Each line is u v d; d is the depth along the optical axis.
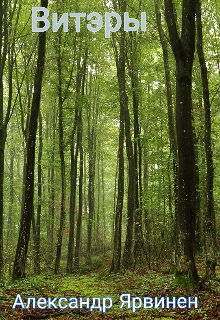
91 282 13.62
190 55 9.57
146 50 21.28
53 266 23.52
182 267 9.16
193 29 9.63
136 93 20.03
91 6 18.39
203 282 9.16
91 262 26.84
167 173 17.16
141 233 16.25
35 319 7.65
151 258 16.83
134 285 11.53
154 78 20.98
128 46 19.97
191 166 9.32
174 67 18.31
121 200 15.60
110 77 27.69
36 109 12.64
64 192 19.34
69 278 16.23
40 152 23.50
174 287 9.16
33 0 18.06
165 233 15.81
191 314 7.39
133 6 18.34
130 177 18.17
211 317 7.09
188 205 9.23
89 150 23.77
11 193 31.80
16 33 15.95
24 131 19.77
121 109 15.86
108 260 26.05
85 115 30.19
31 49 17.97
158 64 19.75
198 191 18.05
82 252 31.86
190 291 8.79
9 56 15.80
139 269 15.31
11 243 25.34
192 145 9.40
